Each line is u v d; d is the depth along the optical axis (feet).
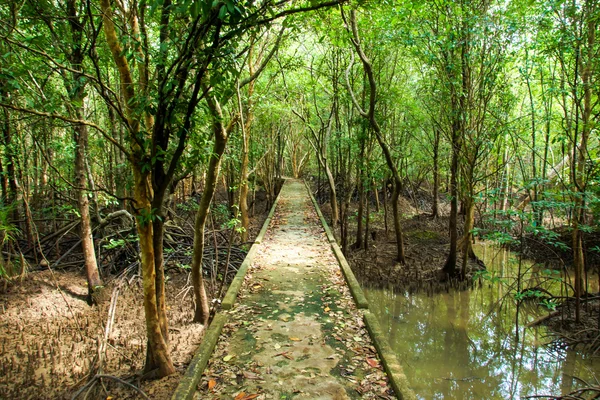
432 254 39.88
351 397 11.75
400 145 49.93
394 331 24.73
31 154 33.63
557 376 19.36
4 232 21.79
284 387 12.27
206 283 28.19
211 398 11.73
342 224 40.40
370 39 31.65
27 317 20.52
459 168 33.73
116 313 22.11
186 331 19.49
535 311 26.76
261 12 10.45
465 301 29.45
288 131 87.30
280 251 30.94
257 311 18.48
